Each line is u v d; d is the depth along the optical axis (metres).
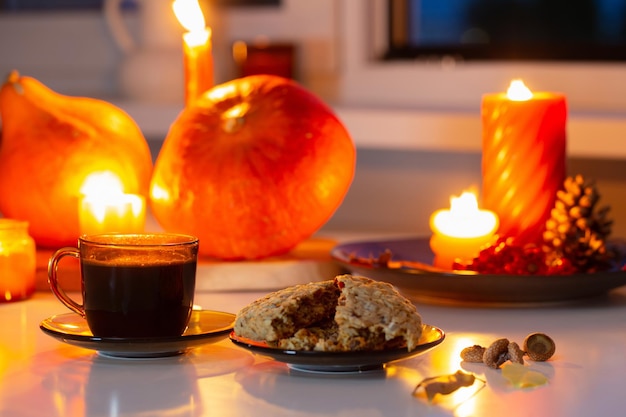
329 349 1.10
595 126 1.76
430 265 1.50
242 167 1.42
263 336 1.12
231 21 2.08
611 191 1.82
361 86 2.02
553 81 1.92
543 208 1.50
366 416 1.03
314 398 1.06
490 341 1.21
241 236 1.43
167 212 1.45
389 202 1.93
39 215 1.48
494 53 1.97
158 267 1.16
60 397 1.07
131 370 1.13
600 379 1.11
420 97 1.99
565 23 1.94
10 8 2.23
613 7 1.91
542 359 1.15
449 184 1.90
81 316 1.22
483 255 1.36
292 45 1.94
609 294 1.42
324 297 1.13
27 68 2.22
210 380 1.10
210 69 1.55
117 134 1.50
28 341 1.22
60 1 2.20
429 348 1.12
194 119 1.46
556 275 1.31
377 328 1.10
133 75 2.02
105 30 2.16
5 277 1.36
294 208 1.43
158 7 2.03
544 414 1.03
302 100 1.46
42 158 1.47
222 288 1.42
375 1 2.01
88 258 1.17
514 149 1.49
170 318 1.17
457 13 1.99
